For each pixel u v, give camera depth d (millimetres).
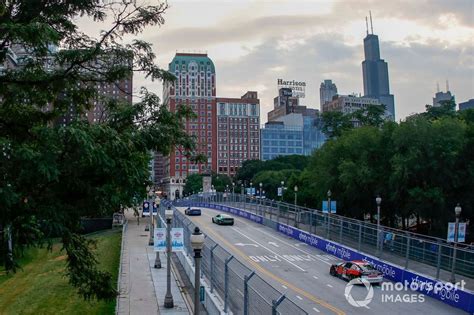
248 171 160375
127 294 23453
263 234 50031
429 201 44125
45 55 10102
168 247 21797
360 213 55625
